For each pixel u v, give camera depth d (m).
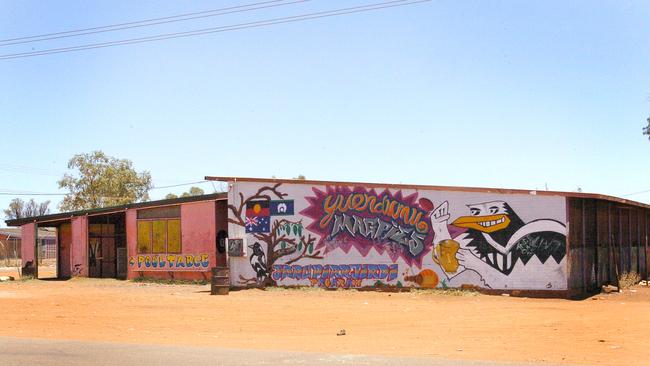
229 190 29.28
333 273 27.56
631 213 34.22
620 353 12.14
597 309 20.28
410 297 24.61
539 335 14.77
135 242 34.84
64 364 10.94
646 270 36.44
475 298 24.25
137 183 67.12
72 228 38.44
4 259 74.25
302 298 24.41
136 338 14.58
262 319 18.34
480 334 15.11
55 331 15.88
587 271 26.80
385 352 12.30
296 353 11.96
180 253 33.16
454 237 26.08
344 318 18.55
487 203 25.72
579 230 26.17
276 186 28.66
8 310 20.61
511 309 20.56
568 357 11.70
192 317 18.78
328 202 27.94
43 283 34.69
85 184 64.44
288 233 28.34
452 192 26.23
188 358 11.41
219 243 32.09
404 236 26.75
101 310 20.56
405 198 26.86
